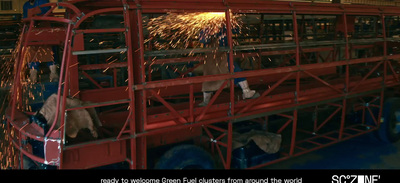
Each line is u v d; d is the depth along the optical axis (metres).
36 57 5.04
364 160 5.30
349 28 6.00
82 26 4.52
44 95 5.45
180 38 6.79
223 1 3.91
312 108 6.26
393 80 6.30
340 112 6.46
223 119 4.05
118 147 3.48
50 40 4.42
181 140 4.09
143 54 3.33
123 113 4.52
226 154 4.53
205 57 4.38
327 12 5.01
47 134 3.12
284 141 5.99
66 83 3.05
